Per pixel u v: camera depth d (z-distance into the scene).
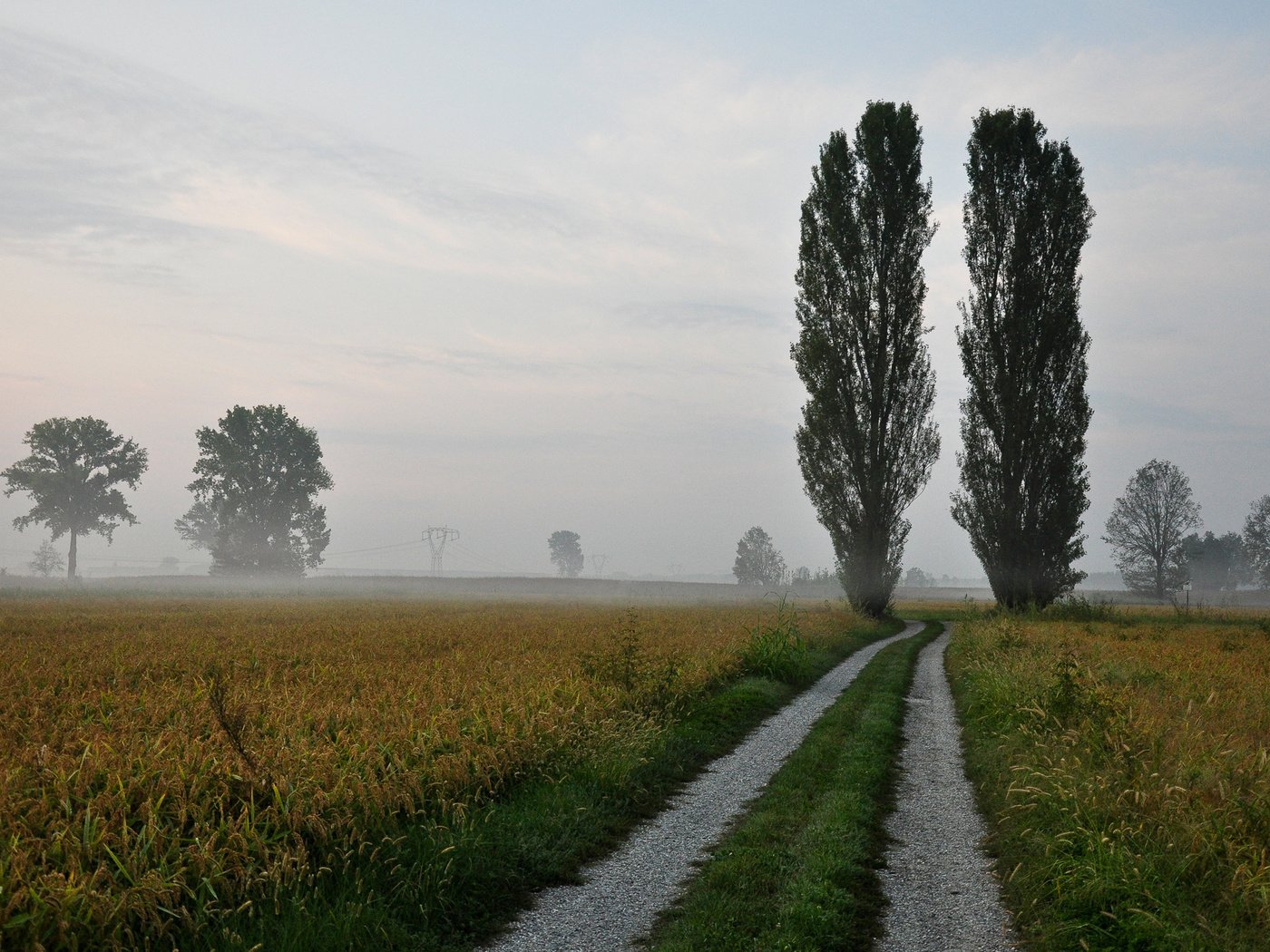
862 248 46.09
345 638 25.75
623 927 6.89
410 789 8.84
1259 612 69.06
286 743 9.83
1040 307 47.09
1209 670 19.05
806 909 6.89
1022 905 7.25
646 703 15.52
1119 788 8.59
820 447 46.72
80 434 101.12
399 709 11.88
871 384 46.28
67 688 14.30
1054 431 46.72
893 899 7.53
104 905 5.94
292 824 7.55
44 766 8.23
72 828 6.91
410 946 6.36
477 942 6.62
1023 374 46.84
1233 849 7.09
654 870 8.26
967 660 25.31
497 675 16.08
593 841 9.00
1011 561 47.06
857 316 46.09
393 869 7.24
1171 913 6.32
